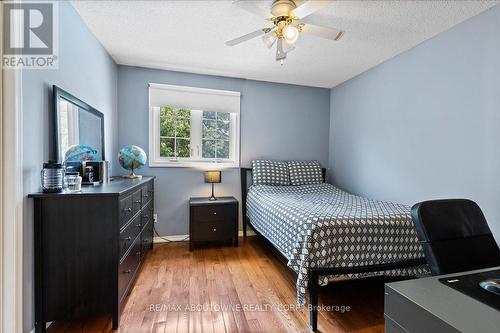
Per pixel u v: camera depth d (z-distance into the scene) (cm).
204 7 195
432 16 205
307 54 279
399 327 74
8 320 131
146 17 208
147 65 315
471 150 207
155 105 324
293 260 173
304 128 394
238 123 361
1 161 129
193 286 216
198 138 352
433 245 101
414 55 259
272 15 186
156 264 262
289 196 290
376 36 238
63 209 154
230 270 249
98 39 244
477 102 202
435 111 237
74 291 156
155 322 168
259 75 349
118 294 162
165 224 334
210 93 345
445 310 65
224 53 278
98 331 160
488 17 194
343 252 169
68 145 181
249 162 368
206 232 306
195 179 344
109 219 160
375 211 205
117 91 312
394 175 285
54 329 161
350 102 360
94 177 202
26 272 141
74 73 194
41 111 152
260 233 288
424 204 108
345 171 371
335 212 199
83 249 157
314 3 157
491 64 193
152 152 328
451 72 222
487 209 196
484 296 72
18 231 133
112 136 293
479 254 106
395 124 283
